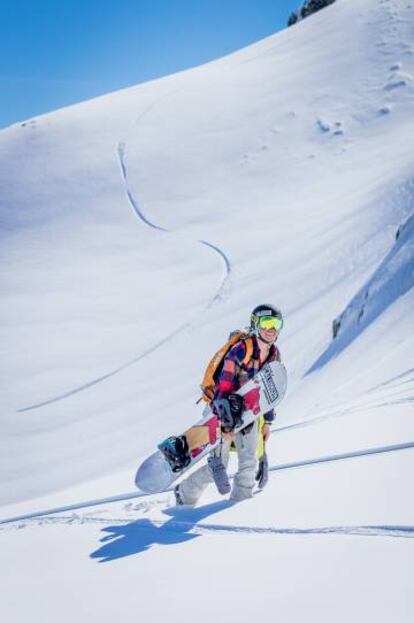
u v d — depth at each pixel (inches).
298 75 2780.5
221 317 1513.3
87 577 116.0
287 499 145.5
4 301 1785.2
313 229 1781.5
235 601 94.3
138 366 1416.1
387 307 657.6
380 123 2343.8
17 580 120.0
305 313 1299.2
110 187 2326.5
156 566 116.6
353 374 510.3
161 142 2527.1
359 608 84.8
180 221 2086.6
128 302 1705.2
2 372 1461.6
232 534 130.2
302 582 97.3
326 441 195.6
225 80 2940.5
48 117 2844.5
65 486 1005.2
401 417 209.6
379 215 1556.3
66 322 1647.4
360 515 123.2
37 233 2145.7
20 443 1189.7
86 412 1270.9
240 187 2203.5
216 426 163.3
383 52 2721.5
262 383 161.3
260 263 1707.7
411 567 95.3
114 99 2957.7
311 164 2225.6
